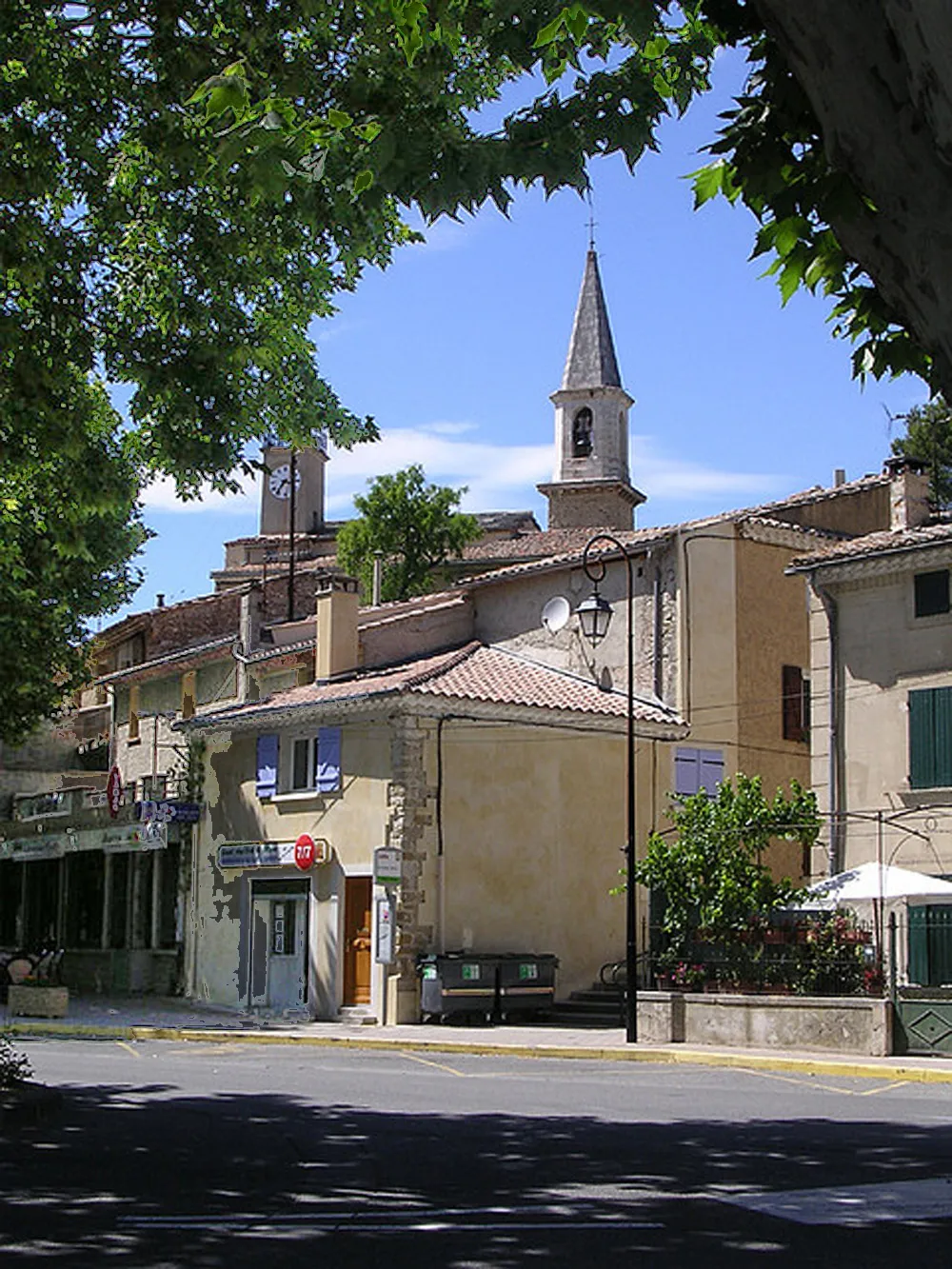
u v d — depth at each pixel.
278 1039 25.30
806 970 22.41
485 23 7.02
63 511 15.21
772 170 5.41
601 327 70.75
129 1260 8.09
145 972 35.38
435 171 6.73
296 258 14.54
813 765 26.44
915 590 25.39
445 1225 9.12
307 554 62.88
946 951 23.86
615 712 29.50
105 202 13.30
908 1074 18.97
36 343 13.38
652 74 7.31
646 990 25.48
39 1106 14.33
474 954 27.45
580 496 67.69
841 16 3.88
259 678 36.44
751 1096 16.52
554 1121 14.17
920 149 3.83
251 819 31.91
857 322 6.18
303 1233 8.88
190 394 13.70
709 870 23.58
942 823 24.44
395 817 27.98
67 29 12.08
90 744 47.09
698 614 30.72
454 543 48.88
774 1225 9.09
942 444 42.09
